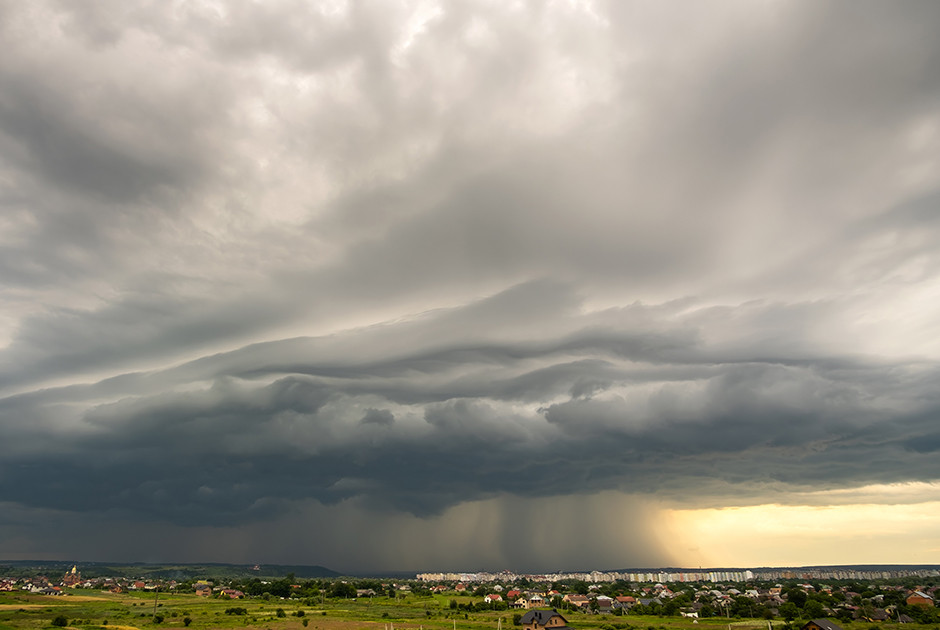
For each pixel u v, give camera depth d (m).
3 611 178.12
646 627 158.75
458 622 173.38
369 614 192.12
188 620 158.00
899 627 155.38
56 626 141.75
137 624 156.62
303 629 151.38
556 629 152.50
